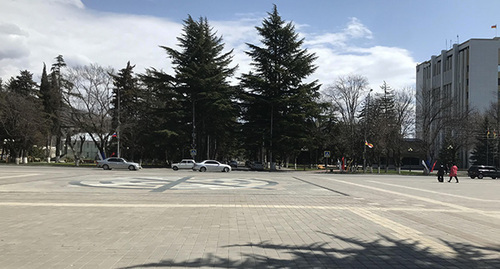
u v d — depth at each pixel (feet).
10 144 192.65
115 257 20.72
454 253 23.09
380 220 35.27
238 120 201.36
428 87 325.42
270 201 48.98
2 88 206.80
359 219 35.60
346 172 181.57
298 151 177.78
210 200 48.83
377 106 203.62
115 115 185.47
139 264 19.47
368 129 182.19
